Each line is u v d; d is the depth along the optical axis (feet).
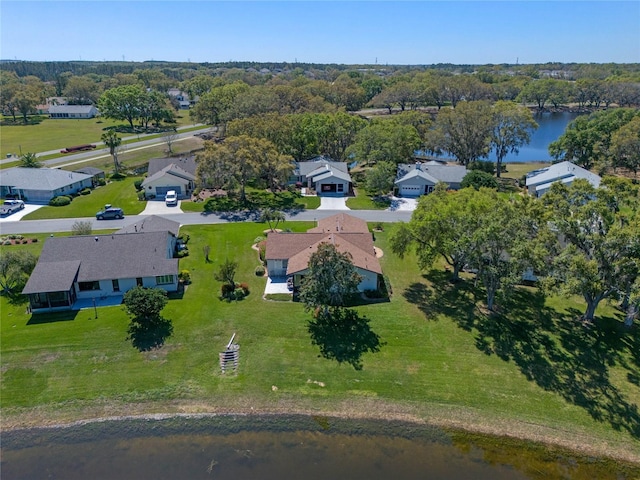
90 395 91.25
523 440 82.33
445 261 149.89
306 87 417.90
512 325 112.16
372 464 76.84
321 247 108.78
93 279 119.96
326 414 87.61
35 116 492.13
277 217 180.24
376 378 95.91
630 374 95.96
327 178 225.15
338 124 275.80
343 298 120.47
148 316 109.60
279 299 123.54
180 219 187.42
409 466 76.64
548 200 116.26
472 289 130.00
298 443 81.10
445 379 95.50
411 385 94.17
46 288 113.70
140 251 128.88
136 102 407.03
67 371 96.43
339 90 417.08
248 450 79.41
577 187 115.96
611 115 312.71
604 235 101.40
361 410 88.48
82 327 108.99
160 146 332.19
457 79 440.45
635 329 110.01
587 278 95.91
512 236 105.60
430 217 122.11
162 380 94.99
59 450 79.71
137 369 97.50
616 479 75.36
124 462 77.00
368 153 246.06
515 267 102.27
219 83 535.19
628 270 97.45
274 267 136.87
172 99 555.69
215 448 79.87
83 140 357.61
